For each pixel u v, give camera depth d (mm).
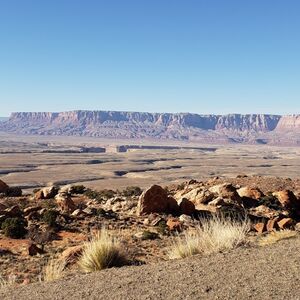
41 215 24172
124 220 24062
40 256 16875
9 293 6309
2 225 21344
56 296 5754
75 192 38250
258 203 27891
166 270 6699
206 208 25688
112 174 188250
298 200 28078
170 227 21672
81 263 9102
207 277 5914
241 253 7477
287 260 6434
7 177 162375
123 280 6285
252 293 5012
